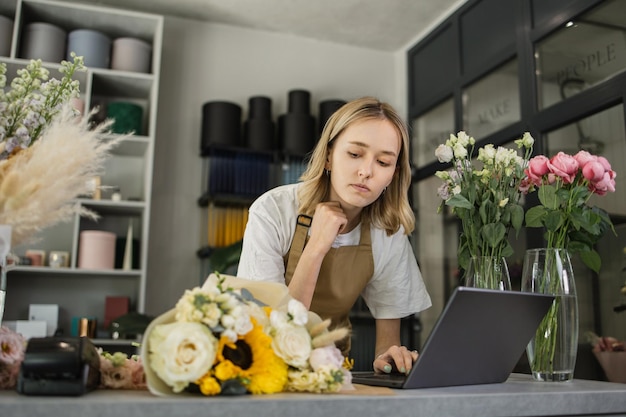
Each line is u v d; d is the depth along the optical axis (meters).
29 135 1.23
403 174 1.66
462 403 0.92
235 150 4.38
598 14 3.40
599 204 3.18
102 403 0.74
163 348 0.81
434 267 4.67
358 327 4.32
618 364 2.96
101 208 4.04
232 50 4.91
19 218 1.00
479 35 4.41
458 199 1.51
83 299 4.10
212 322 0.84
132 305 4.18
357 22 4.89
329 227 1.47
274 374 0.88
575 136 3.49
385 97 5.31
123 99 4.46
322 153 1.60
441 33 4.84
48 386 0.81
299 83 5.06
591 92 3.36
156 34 4.28
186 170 4.58
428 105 4.92
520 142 1.62
